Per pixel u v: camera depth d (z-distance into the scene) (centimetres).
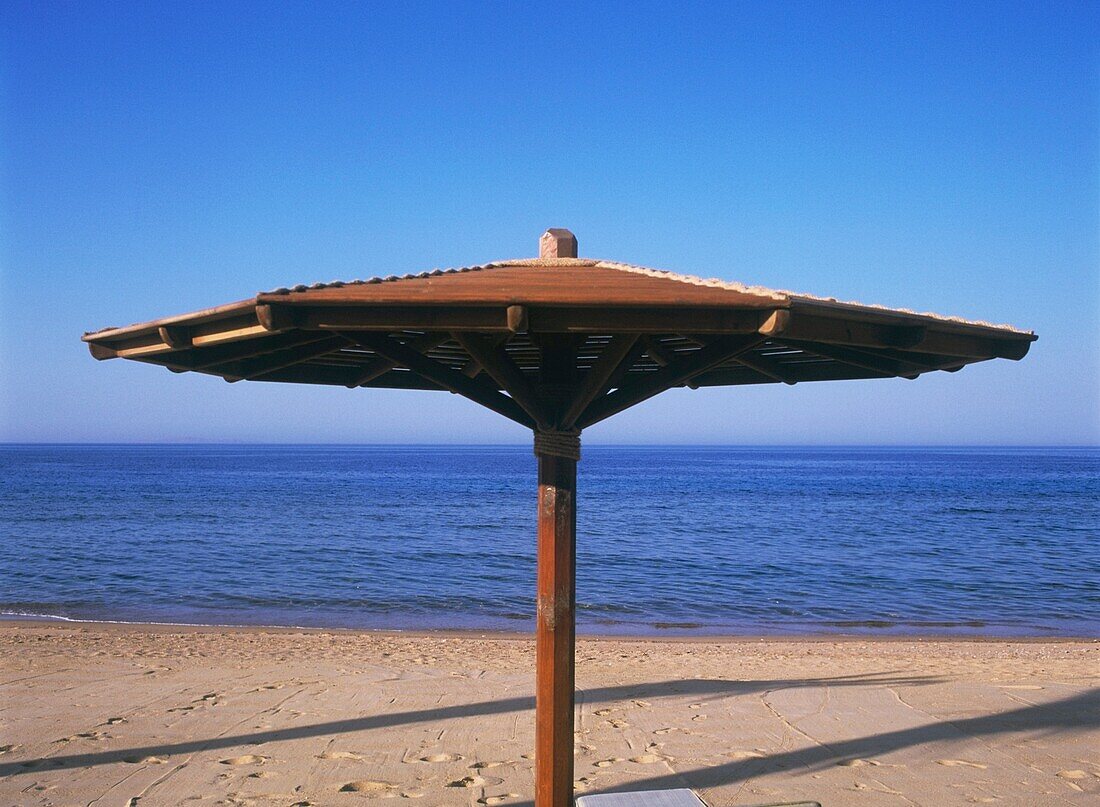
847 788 569
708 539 3181
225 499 5347
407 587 2108
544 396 414
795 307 308
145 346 405
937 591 2088
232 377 502
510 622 1700
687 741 686
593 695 865
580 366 580
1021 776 593
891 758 637
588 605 1881
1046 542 3125
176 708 795
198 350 437
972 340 407
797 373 558
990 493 6250
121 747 664
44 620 1658
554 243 484
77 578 2198
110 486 6831
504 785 573
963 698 835
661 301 309
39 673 988
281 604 1877
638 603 1911
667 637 1538
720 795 557
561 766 412
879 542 3103
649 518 4088
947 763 623
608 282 382
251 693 862
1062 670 1072
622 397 407
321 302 311
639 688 902
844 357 464
